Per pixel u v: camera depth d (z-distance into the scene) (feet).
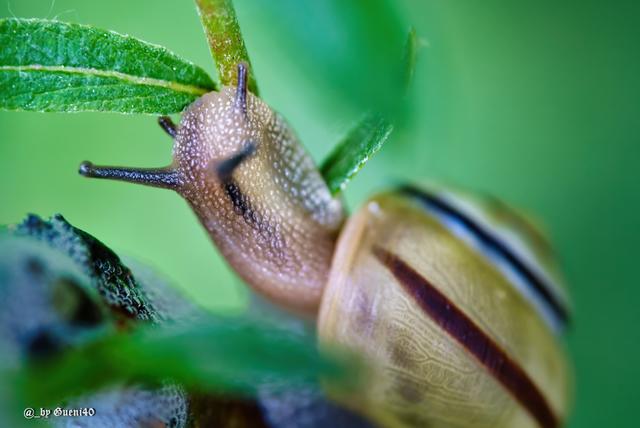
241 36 0.34
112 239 0.45
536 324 0.38
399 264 0.37
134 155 0.45
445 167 0.44
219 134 0.36
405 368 0.36
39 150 0.44
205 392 0.34
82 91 0.32
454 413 0.37
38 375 0.29
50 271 0.31
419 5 0.38
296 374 0.28
